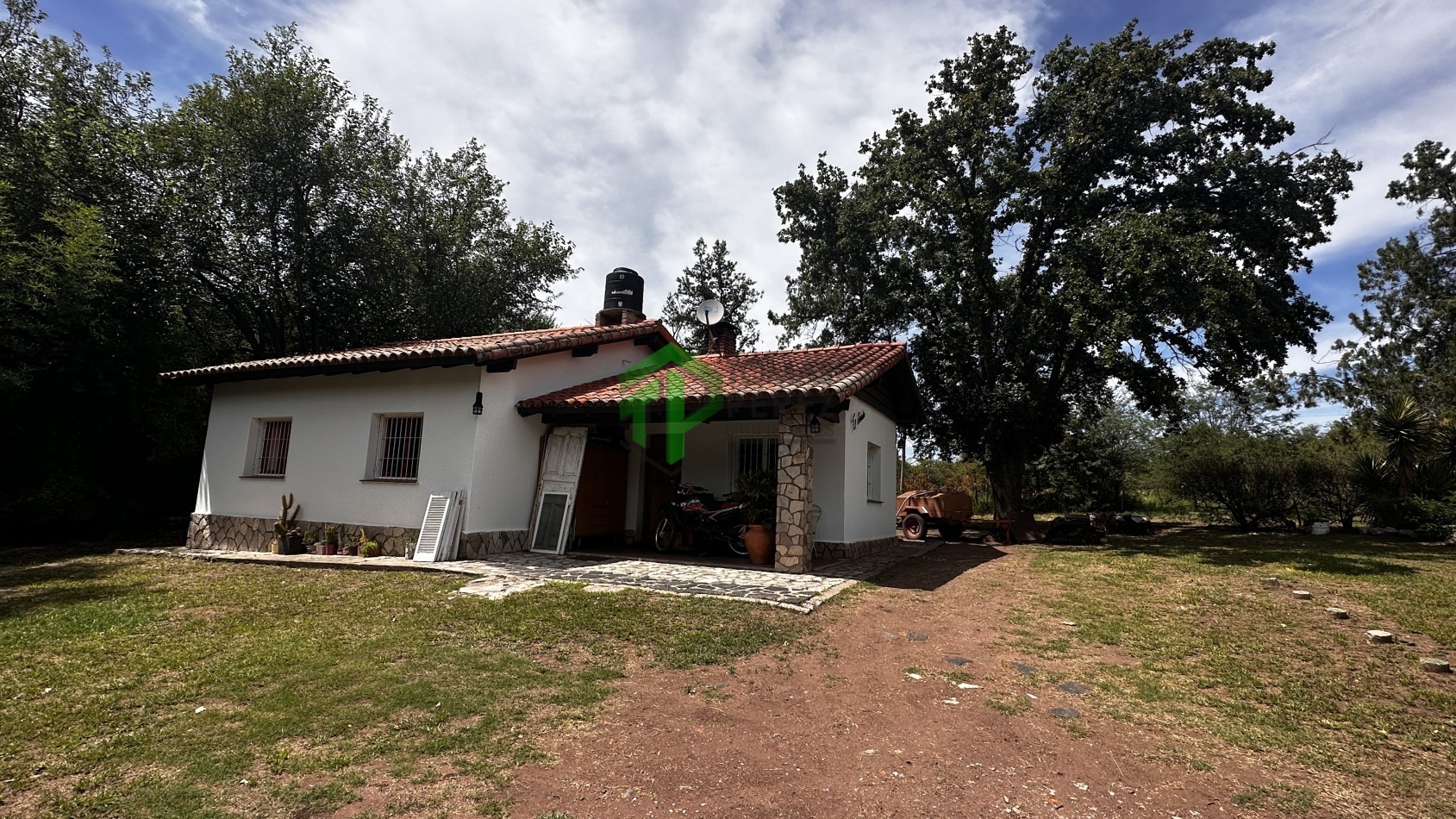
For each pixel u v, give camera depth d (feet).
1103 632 19.24
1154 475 62.69
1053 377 55.42
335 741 11.07
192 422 44.83
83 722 11.75
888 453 43.65
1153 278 41.09
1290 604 21.85
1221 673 15.47
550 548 31.83
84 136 41.70
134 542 39.45
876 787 10.02
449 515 28.66
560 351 35.63
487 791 9.52
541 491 32.99
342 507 32.42
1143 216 43.24
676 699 13.46
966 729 12.32
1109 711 13.28
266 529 34.42
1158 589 25.58
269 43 52.29
